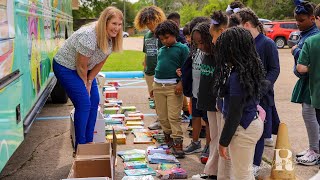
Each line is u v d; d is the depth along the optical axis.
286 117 7.68
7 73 3.31
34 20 4.69
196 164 5.23
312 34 4.99
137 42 37.66
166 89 5.41
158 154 5.42
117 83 11.12
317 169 4.99
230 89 3.30
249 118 3.41
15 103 3.56
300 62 4.71
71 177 3.52
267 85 3.55
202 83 4.43
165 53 5.42
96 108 5.19
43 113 8.19
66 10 9.05
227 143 3.35
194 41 4.43
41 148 5.97
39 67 5.04
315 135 5.09
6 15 3.32
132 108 7.87
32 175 4.96
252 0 48.00
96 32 4.68
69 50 4.71
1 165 3.04
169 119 5.46
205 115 5.11
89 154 4.19
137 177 4.59
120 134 6.23
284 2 46.66
